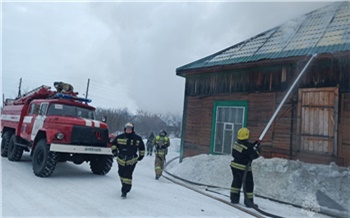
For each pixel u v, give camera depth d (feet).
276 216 16.83
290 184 22.09
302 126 26.35
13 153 31.04
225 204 19.53
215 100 34.27
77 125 24.80
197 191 23.15
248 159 19.71
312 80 26.14
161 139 28.84
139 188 22.53
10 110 34.71
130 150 19.36
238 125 31.65
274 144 27.99
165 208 17.33
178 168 32.65
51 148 22.81
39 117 26.68
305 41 27.76
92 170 27.91
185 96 37.99
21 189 19.29
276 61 27.17
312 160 25.35
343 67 24.35
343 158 23.62
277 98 28.55
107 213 15.60
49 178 23.63
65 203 16.87
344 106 24.03
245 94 31.32
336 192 20.12
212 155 31.30
